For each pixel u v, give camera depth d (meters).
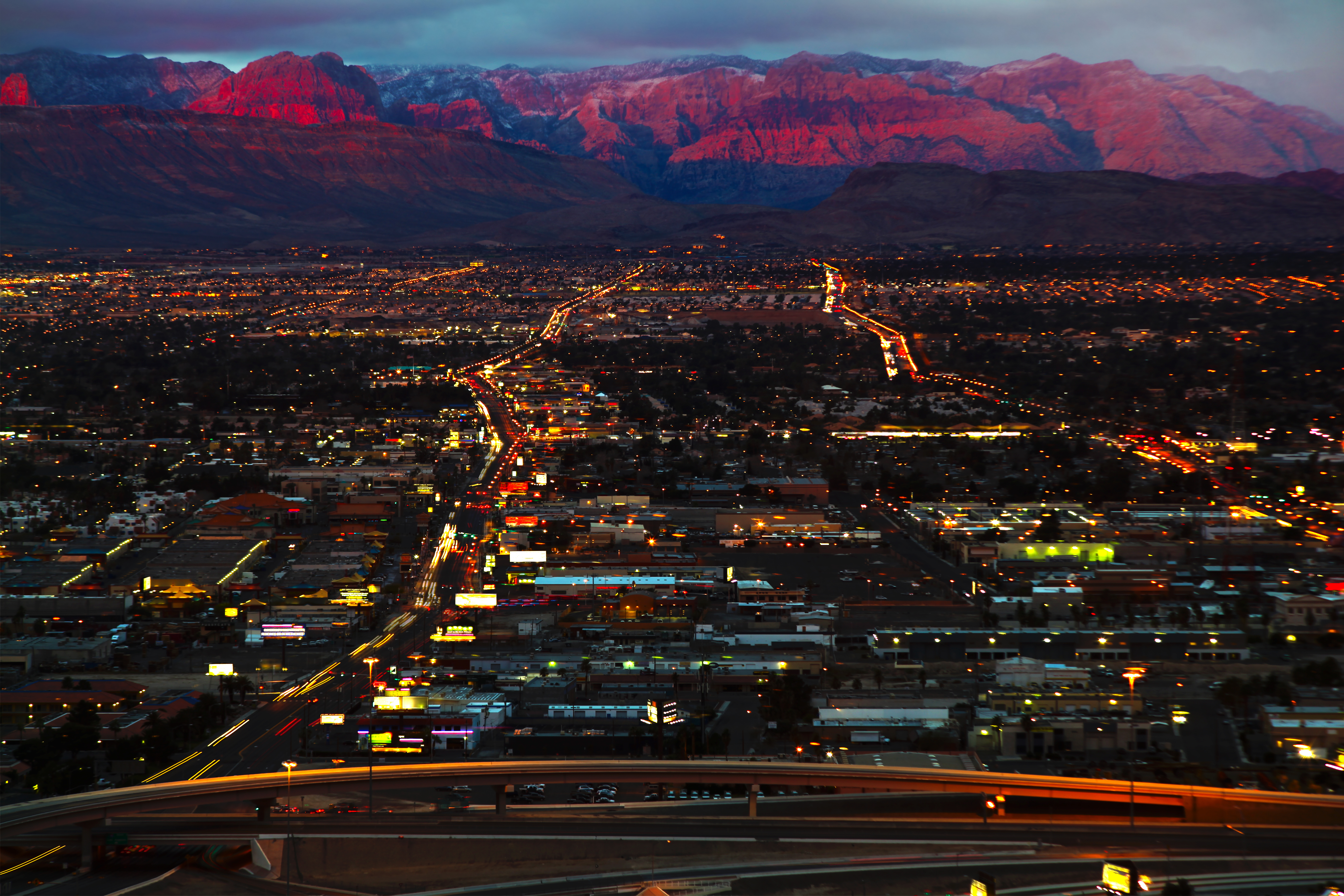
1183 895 187.38
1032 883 192.62
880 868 198.38
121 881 198.75
